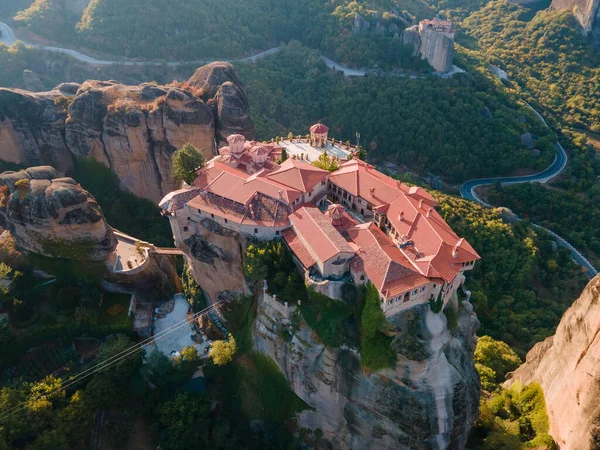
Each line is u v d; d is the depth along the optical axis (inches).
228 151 3590.1
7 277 3117.6
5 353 2906.0
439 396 2406.5
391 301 2249.0
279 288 2689.5
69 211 3125.0
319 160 3585.1
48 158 4571.9
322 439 2851.9
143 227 4539.9
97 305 3191.4
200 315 3289.9
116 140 4343.0
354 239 2578.7
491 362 3472.0
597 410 2249.0
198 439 2773.1
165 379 2935.5
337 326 2507.4
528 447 2637.8
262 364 2955.2
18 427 2480.3
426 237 2518.5
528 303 4156.0
